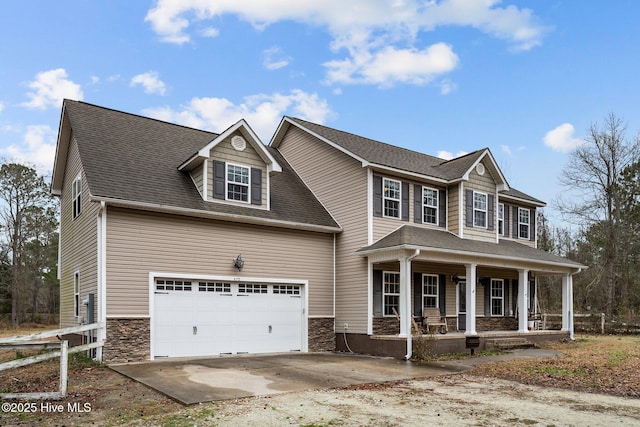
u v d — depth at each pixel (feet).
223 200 52.54
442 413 25.68
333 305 59.98
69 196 58.80
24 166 131.13
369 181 57.72
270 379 35.68
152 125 60.54
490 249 60.54
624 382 35.88
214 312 50.34
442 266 65.41
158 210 46.65
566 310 70.85
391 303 59.00
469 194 65.72
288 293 56.59
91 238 47.01
